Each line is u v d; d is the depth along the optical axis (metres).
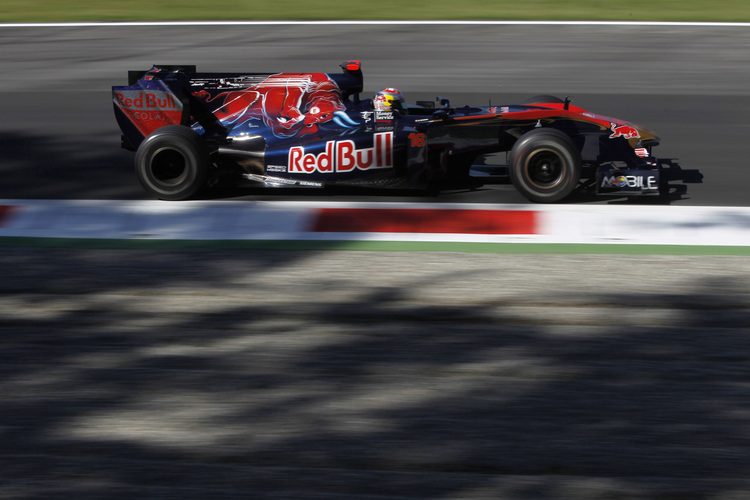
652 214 13.77
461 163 15.10
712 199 14.70
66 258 11.80
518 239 12.53
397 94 14.93
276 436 7.32
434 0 42.78
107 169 16.95
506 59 29.14
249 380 8.24
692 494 6.56
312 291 10.45
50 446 7.21
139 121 15.02
